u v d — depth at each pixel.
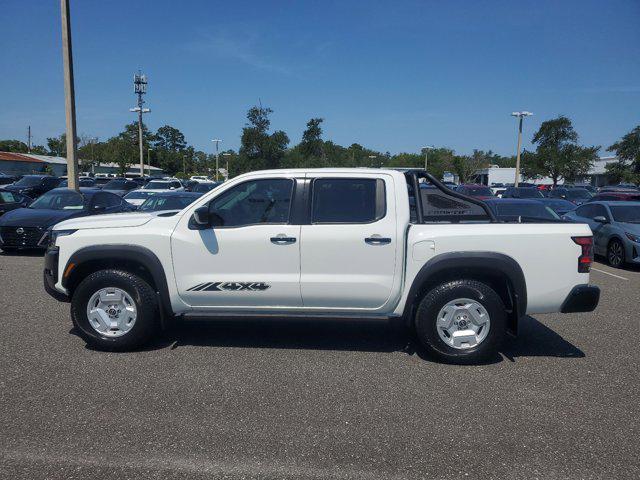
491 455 3.47
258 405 4.18
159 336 5.96
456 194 5.91
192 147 122.38
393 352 5.50
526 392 4.50
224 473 3.22
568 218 14.04
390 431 3.78
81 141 70.75
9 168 64.06
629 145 47.75
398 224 5.09
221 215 5.29
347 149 82.94
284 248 5.14
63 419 3.90
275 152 39.50
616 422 3.96
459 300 5.09
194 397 4.32
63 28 16.38
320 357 5.32
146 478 3.16
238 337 5.95
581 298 5.04
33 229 11.74
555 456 3.46
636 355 5.52
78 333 5.89
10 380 4.63
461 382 4.71
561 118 45.09
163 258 5.26
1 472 3.20
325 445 3.57
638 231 11.45
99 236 5.30
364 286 5.12
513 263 5.01
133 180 32.09
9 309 7.06
